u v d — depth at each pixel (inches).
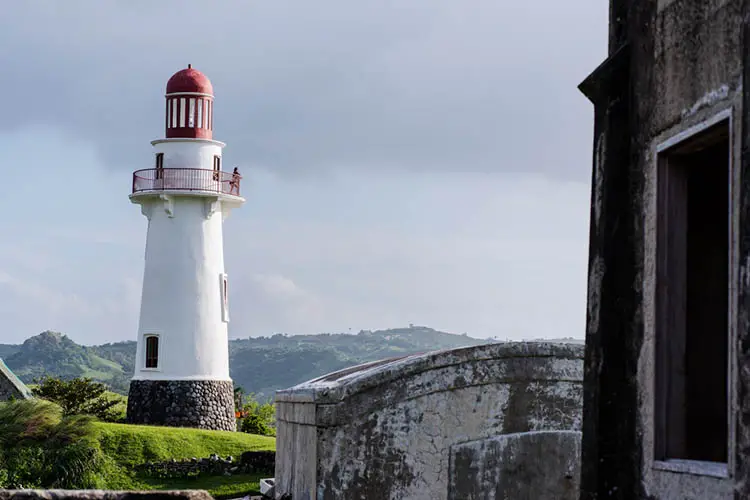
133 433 2787.9
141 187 3720.5
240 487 2463.1
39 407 2322.8
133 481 2488.9
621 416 805.9
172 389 3609.7
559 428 1266.0
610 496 808.3
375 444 1235.9
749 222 636.1
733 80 670.5
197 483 2509.8
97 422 2928.2
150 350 3659.0
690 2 728.3
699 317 747.4
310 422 1258.6
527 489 1253.7
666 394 753.6
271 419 4072.3
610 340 814.5
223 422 3686.0
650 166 777.6
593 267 842.2
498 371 1259.8
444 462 1243.8
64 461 2223.2
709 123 697.6
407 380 1244.5
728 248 710.5
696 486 695.1
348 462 1230.3
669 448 749.9
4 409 2310.5
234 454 2795.3
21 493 693.9
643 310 778.8
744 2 652.7
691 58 724.7
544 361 1267.2
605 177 830.5
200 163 3720.5
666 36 761.6
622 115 824.9
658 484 745.0
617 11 848.3
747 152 641.6
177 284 3681.1
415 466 1240.2
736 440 644.1
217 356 3710.6
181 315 3661.4
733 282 654.5
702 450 741.9
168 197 3686.0
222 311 3750.0
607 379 814.5
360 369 1454.2
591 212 852.0
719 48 689.0
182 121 3730.3
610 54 857.5
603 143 837.2
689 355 749.3
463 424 1251.2
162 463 2571.4
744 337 636.1
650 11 789.2
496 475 1250.0
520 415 1262.3
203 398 3631.9
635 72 810.2
